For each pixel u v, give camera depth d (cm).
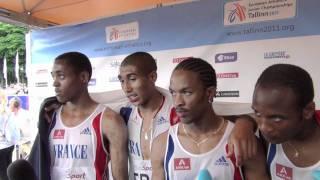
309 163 91
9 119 372
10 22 314
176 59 243
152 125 155
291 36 199
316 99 189
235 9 218
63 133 149
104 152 149
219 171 110
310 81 84
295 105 79
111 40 279
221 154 111
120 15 272
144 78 148
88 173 146
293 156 94
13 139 368
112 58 279
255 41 211
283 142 88
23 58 883
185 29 239
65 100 148
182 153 115
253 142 99
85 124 148
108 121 147
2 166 335
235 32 218
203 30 231
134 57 149
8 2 295
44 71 322
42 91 323
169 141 119
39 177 148
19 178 110
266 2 206
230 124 116
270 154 102
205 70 110
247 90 214
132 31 266
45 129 151
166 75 248
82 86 149
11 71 880
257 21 210
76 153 146
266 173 105
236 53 218
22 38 884
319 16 190
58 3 299
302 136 90
